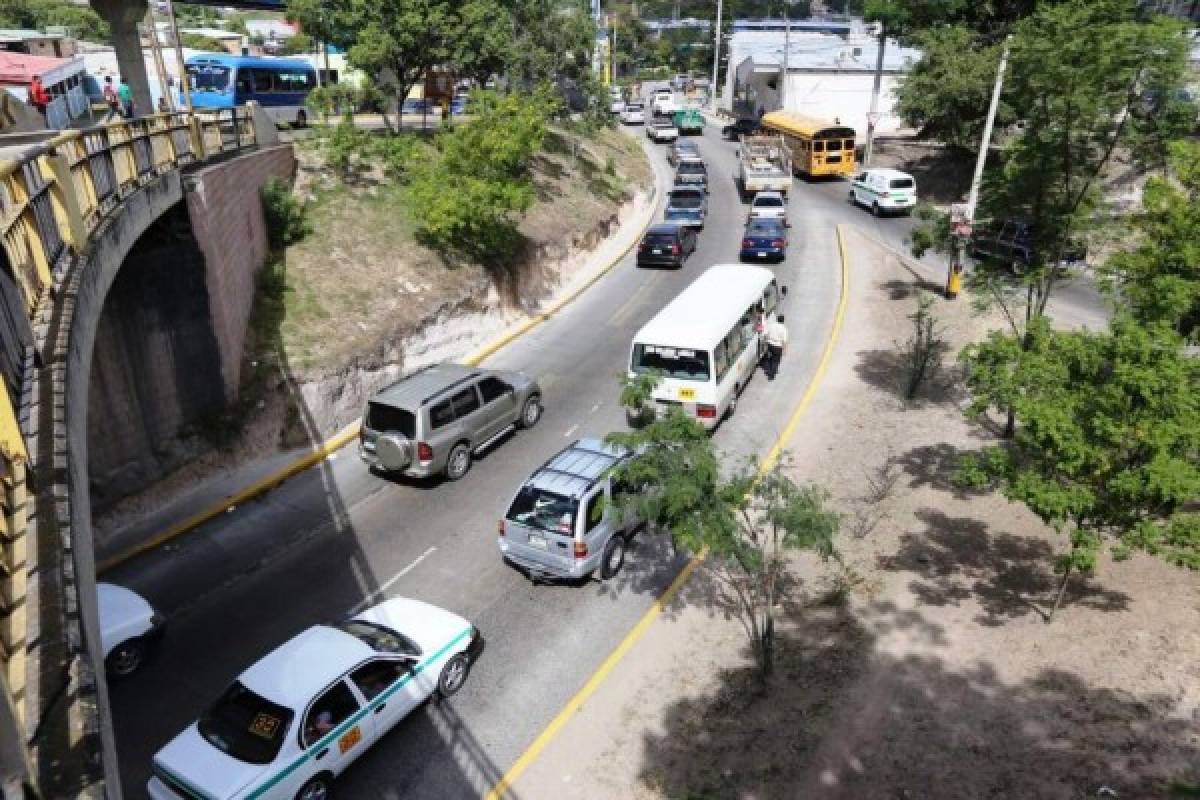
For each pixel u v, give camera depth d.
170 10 22.73
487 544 13.87
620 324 24.53
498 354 22.45
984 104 34.47
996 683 9.99
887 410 18.23
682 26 109.50
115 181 11.72
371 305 20.50
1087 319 22.12
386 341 19.67
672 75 98.19
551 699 10.54
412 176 25.08
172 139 15.50
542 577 12.57
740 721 9.97
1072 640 10.54
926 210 22.78
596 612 12.19
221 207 16.81
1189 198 12.05
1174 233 11.60
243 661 11.16
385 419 15.16
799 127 44.12
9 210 7.23
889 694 10.03
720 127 63.31
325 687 8.87
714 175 45.66
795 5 124.25
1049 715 9.38
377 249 22.47
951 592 11.84
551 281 27.36
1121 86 13.32
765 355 20.86
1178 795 5.47
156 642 11.18
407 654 9.95
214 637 11.66
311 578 13.01
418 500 15.24
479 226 23.05
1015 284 16.14
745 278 20.09
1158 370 8.95
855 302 25.48
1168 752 8.63
